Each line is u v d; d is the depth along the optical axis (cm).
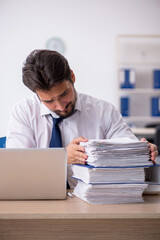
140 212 113
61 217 112
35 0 626
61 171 134
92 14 635
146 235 130
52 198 135
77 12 633
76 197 140
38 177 134
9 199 135
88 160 133
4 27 623
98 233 130
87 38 636
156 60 657
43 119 195
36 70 142
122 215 113
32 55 147
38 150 133
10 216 112
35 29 629
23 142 190
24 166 133
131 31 640
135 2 636
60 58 146
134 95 655
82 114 199
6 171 133
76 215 112
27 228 129
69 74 150
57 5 630
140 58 657
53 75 140
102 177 127
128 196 129
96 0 634
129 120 650
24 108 196
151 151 138
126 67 654
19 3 624
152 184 143
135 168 130
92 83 641
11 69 625
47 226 129
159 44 655
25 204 127
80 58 638
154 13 639
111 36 639
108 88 643
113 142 129
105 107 206
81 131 197
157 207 121
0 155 133
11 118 197
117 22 638
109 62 641
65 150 134
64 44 634
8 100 624
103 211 115
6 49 624
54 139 184
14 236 129
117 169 128
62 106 152
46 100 150
